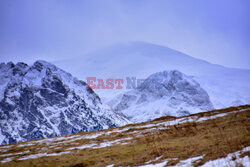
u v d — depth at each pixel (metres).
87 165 27.69
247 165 17.72
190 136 33.28
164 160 24.00
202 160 21.22
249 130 29.12
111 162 27.14
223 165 18.91
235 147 22.39
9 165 30.91
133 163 25.19
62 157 32.84
